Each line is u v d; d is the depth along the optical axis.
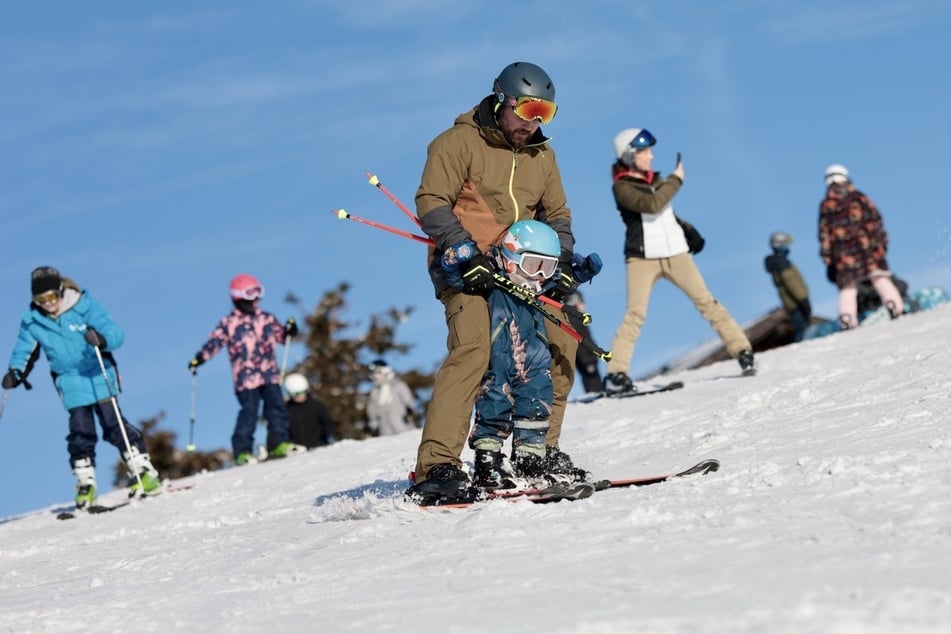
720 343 69.31
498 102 18.62
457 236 18.27
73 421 33.59
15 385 33.41
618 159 35.31
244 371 45.38
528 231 18.47
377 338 116.19
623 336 35.53
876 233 48.84
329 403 113.88
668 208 35.22
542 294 19.42
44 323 33.47
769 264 56.28
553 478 18.91
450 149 18.67
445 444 18.56
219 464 105.00
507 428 19.23
